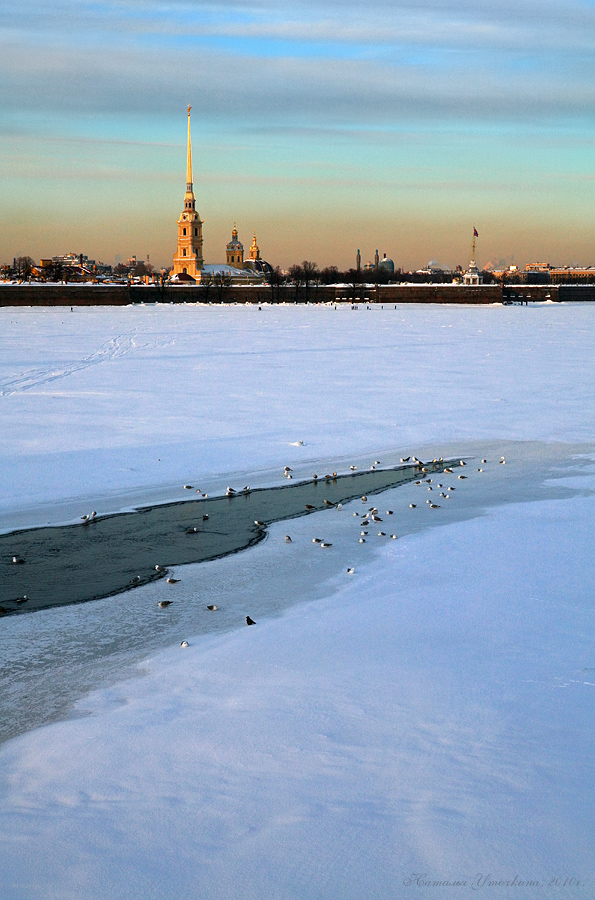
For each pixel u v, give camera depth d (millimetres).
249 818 12680
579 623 20047
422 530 28500
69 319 142000
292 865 11664
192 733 15258
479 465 38125
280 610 21625
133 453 39156
